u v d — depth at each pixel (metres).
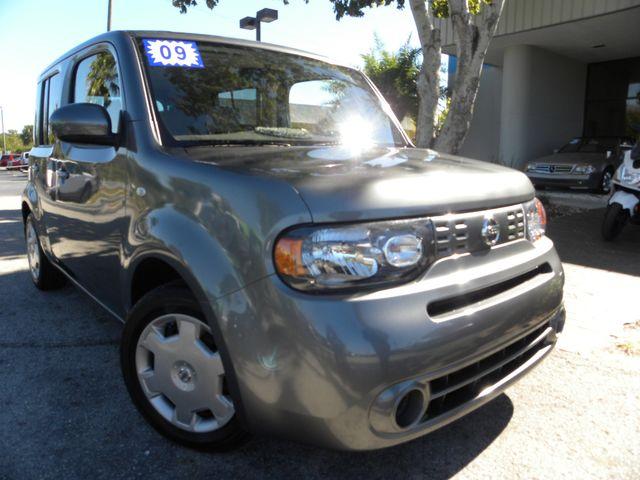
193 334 2.24
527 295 2.30
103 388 3.00
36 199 4.20
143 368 2.50
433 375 1.88
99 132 2.66
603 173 11.93
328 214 1.85
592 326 4.07
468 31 7.04
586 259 6.20
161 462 2.34
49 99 4.23
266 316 1.86
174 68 2.88
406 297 1.87
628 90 16.30
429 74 7.42
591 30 13.10
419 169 2.27
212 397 2.22
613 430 2.68
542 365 3.40
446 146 7.36
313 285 1.83
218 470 2.30
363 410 1.79
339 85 3.62
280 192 1.91
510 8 13.34
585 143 13.66
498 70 17.66
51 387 3.00
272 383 1.87
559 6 12.39
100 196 2.87
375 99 3.79
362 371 1.76
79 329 3.89
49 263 4.55
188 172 2.24
